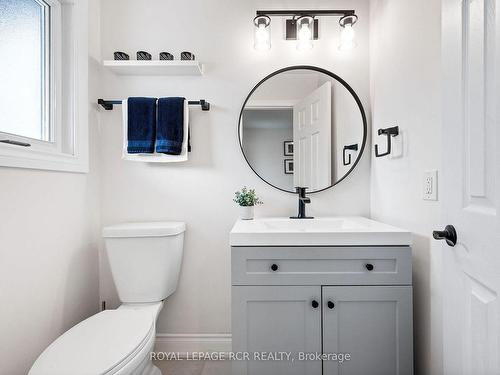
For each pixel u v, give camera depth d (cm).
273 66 171
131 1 170
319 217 167
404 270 115
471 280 77
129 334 105
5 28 114
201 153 171
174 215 171
